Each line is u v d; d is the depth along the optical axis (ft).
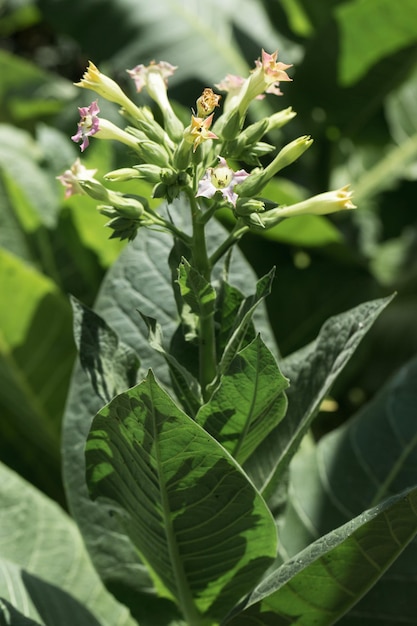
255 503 2.40
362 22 4.45
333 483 3.03
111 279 2.92
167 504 2.42
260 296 2.36
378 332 4.81
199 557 2.54
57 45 8.92
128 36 4.93
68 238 4.08
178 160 2.29
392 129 5.54
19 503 2.95
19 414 3.73
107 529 2.82
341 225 5.22
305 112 4.92
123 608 2.92
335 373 2.47
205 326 2.41
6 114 6.11
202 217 2.35
